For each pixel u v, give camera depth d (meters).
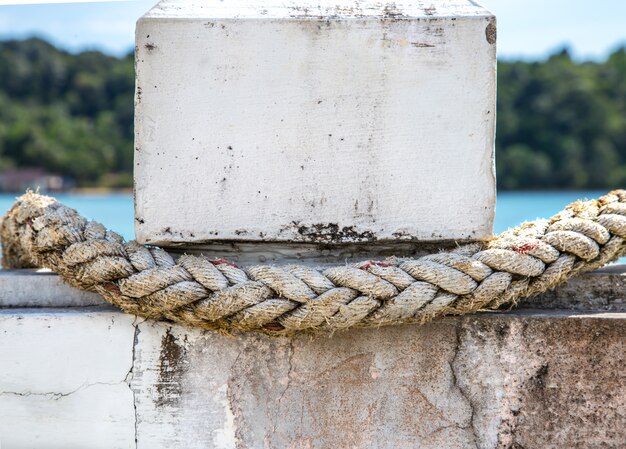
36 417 2.42
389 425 2.41
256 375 2.41
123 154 18.36
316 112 2.35
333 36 2.32
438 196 2.37
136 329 2.41
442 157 2.36
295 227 2.38
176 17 2.32
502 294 2.38
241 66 2.33
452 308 2.36
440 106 2.35
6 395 2.42
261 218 2.37
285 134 2.35
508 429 2.39
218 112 2.34
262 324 2.33
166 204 2.37
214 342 2.41
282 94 2.34
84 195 17.36
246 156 2.36
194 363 2.41
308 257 2.49
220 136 2.35
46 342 2.41
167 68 2.33
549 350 2.37
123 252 2.39
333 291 2.29
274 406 2.42
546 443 2.38
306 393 2.41
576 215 2.54
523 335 2.38
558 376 2.37
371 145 2.36
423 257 2.39
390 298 2.31
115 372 2.41
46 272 2.64
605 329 2.34
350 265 2.36
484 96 2.34
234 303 2.29
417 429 2.41
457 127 2.35
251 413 2.42
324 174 2.36
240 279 2.33
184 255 2.40
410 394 2.41
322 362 2.41
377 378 2.41
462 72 2.34
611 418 2.35
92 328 2.41
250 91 2.34
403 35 2.32
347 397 2.41
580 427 2.37
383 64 2.33
